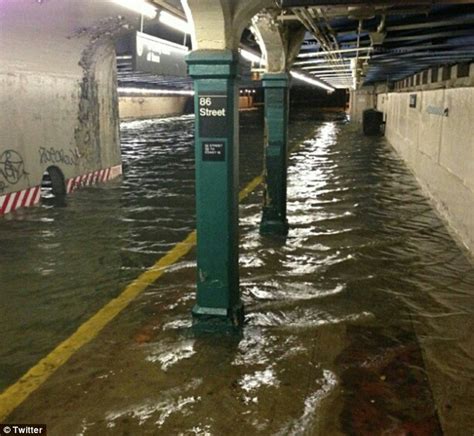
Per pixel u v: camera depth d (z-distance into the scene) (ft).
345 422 11.89
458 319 17.46
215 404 12.58
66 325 17.24
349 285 20.54
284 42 23.58
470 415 12.15
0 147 31.09
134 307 18.53
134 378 13.76
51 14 29.66
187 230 28.53
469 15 16.34
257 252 24.52
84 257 24.11
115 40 39.91
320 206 34.35
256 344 15.60
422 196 37.50
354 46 26.86
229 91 14.70
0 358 15.10
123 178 45.09
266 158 26.40
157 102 158.51
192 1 13.37
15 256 24.16
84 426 11.81
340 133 93.71
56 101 36.81
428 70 40.47
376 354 15.06
